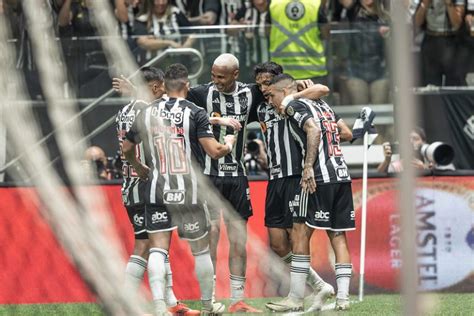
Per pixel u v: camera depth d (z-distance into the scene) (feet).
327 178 75.77
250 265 89.51
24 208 90.68
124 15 107.04
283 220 81.05
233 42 108.37
